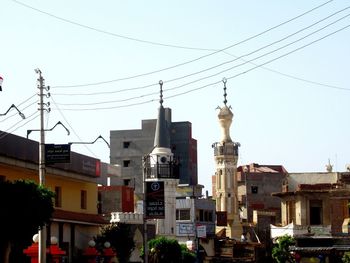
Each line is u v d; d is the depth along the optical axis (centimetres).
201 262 8150
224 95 11369
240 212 12550
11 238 3644
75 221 5475
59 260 4403
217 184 11062
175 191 8762
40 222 3653
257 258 9269
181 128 11919
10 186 3609
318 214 8956
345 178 9012
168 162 8744
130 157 10931
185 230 8944
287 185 9481
